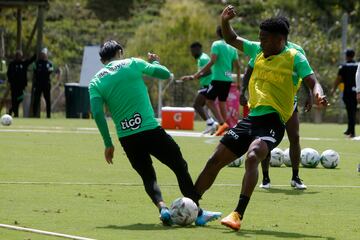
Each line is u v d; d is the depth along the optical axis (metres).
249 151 20.23
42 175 30.91
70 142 46.94
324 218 22.64
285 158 35.84
